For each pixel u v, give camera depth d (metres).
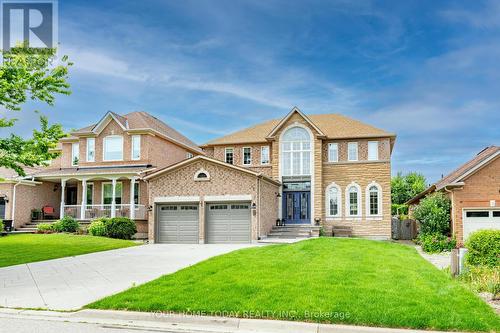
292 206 32.12
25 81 17.75
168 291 10.45
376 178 32.06
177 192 26.77
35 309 9.62
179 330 8.20
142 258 17.23
